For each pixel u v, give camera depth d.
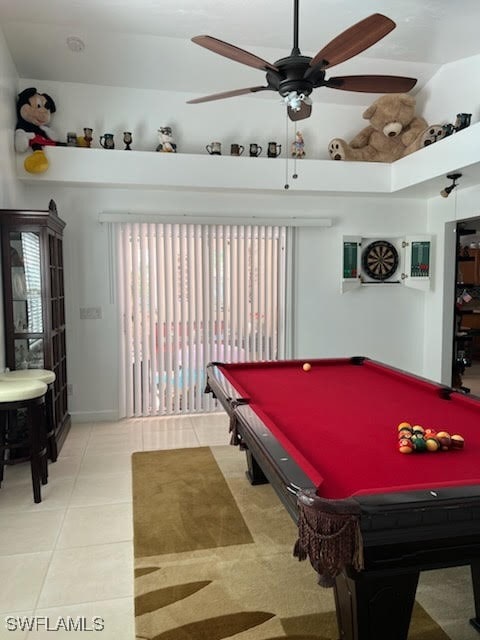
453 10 3.57
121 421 4.89
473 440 2.03
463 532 1.37
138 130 4.73
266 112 5.00
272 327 5.26
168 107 4.77
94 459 3.84
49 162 4.25
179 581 2.28
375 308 5.61
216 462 3.74
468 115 4.20
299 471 1.57
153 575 2.32
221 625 1.98
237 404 2.42
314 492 1.40
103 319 4.84
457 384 5.89
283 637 1.91
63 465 3.72
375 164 5.02
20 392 3.01
